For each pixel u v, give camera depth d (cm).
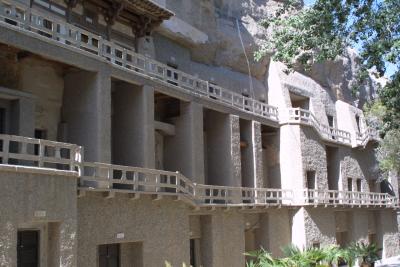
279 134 3806
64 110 2270
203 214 2770
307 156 3822
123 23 2730
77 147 1838
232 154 3144
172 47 3250
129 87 2506
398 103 2148
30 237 1712
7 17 1827
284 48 1983
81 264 1883
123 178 2077
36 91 2209
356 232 4297
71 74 2275
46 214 1631
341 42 1925
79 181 1870
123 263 2270
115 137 2509
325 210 3847
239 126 3412
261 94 4050
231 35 3797
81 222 1905
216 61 3738
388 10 1841
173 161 2853
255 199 3181
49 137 2234
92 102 2184
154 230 2288
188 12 3416
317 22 1927
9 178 1523
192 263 2775
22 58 2070
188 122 2834
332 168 4350
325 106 4600
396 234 5141
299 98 4331
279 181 3753
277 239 3438
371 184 4922
